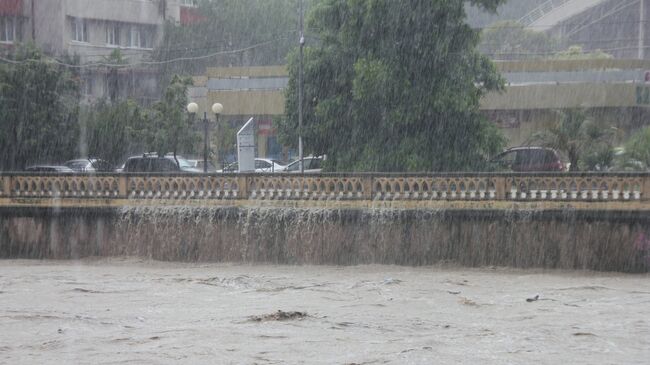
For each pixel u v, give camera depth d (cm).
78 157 7025
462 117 4894
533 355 2069
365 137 5078
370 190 3912
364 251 3909
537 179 3750
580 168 5575
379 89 4831
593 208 3681
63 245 4228
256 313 2720
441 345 2189
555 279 3562
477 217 3803
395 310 2806
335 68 5216
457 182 3828
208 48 9994
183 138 6938
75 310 2795
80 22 8981
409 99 4869
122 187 4172
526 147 5450
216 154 7650
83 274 3781
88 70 8850
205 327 2447
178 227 4100
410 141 4909
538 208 3744
